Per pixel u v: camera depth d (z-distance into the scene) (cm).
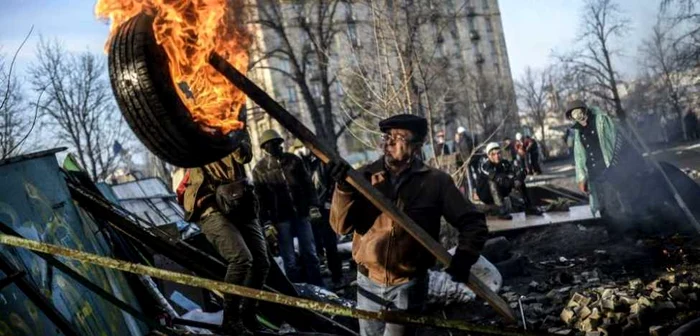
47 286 358
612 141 758
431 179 330
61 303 362
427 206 328
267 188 728
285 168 739
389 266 330
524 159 2298
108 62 249
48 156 442
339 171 290
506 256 697
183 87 273
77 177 534
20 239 283
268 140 732
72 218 437
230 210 440
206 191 446
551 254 736
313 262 746
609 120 763
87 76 2375
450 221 329
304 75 2811
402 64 880
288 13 2803
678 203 721
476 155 1248
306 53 2814
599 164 784
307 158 916
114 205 529
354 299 710
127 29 252
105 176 2553
